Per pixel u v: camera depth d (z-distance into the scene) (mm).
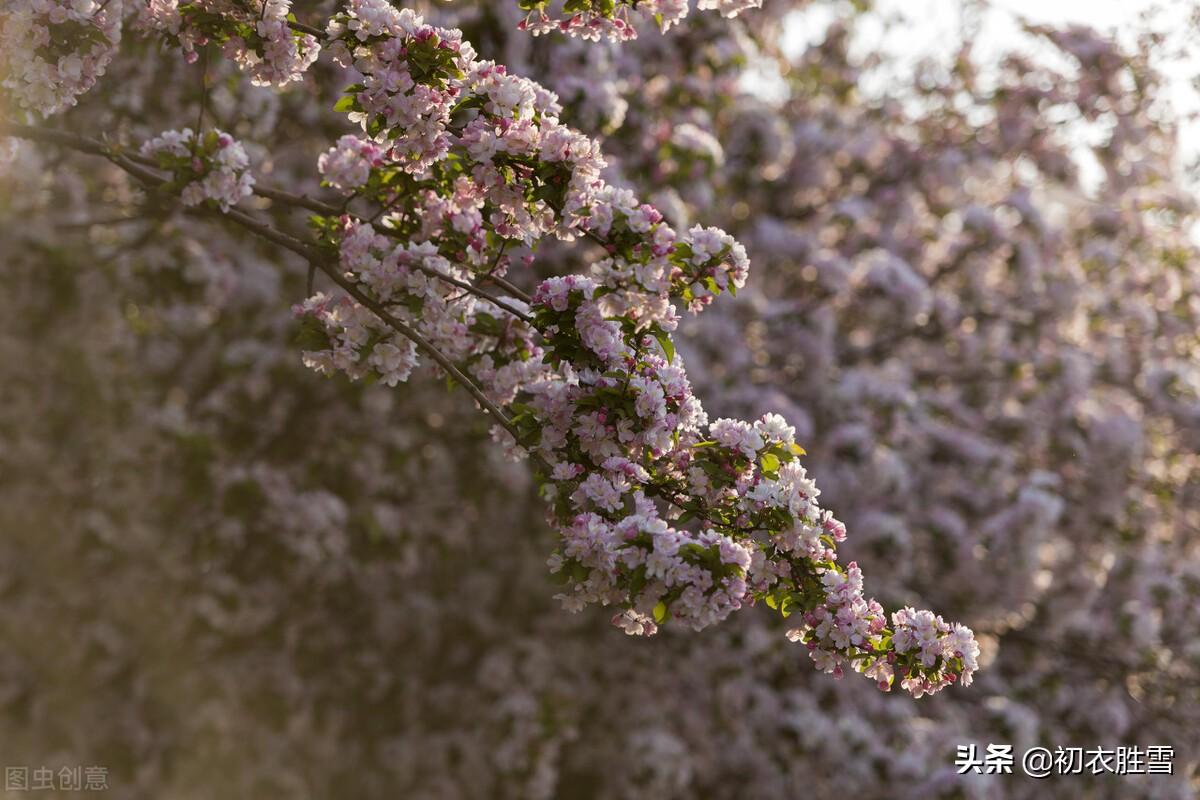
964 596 9141
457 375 3672
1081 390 9406
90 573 9016
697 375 8523
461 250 3916
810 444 8820
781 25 9859
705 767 9086
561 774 9352
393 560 8883
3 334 8438
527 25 3785
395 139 3568
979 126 10281
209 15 3666
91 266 8047
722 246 3508
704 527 3506
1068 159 10188
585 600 3395
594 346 3439
